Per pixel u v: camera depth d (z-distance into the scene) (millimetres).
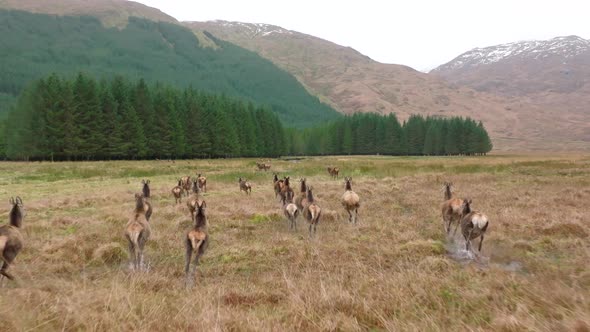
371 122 130000
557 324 5312
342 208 18734
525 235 12469
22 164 49844
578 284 7102
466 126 129375
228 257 10672
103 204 20203
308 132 135875
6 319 5512
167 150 74812
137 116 70562
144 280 8227
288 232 14070
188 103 84500
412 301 6527
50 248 10992
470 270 8680
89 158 66938
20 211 9172
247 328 5598
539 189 24109
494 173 37750
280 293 7512
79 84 65062
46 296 6730
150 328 5648
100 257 10391
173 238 13008
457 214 12836
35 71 172500
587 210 15992
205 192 26672
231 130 89500
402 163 56656
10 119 69188
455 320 5770
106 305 6137
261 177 37000
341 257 10383
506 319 5422
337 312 6234
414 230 13617
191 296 7172
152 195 24188
